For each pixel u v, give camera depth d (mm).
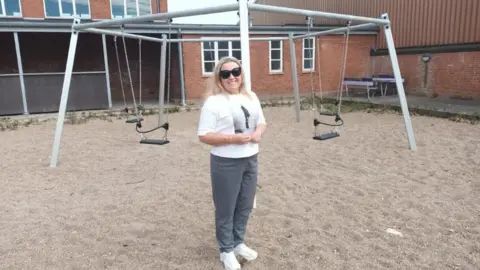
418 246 3211
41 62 15312
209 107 2578
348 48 17281
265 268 2918
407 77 15891
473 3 12773
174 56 15195
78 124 10477
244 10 3861
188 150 7055
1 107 12266
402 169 5477
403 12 15680
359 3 18000
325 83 17172
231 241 2865
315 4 21219
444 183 4809
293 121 10273
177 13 4672
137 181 5211
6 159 6637
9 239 3475
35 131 9562
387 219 3773
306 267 2914
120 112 12695
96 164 6172
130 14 16594
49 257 3133
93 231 3617
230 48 15039
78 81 13039
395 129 8664
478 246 3170
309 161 6078
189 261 3041
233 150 2598
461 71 13484
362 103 13328
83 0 15797
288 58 16375
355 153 6512
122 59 16703
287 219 3805
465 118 9719
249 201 2867
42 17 15258
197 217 3926
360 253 3115
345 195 4477
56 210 4172
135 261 3055
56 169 5910
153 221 3832
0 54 14656
